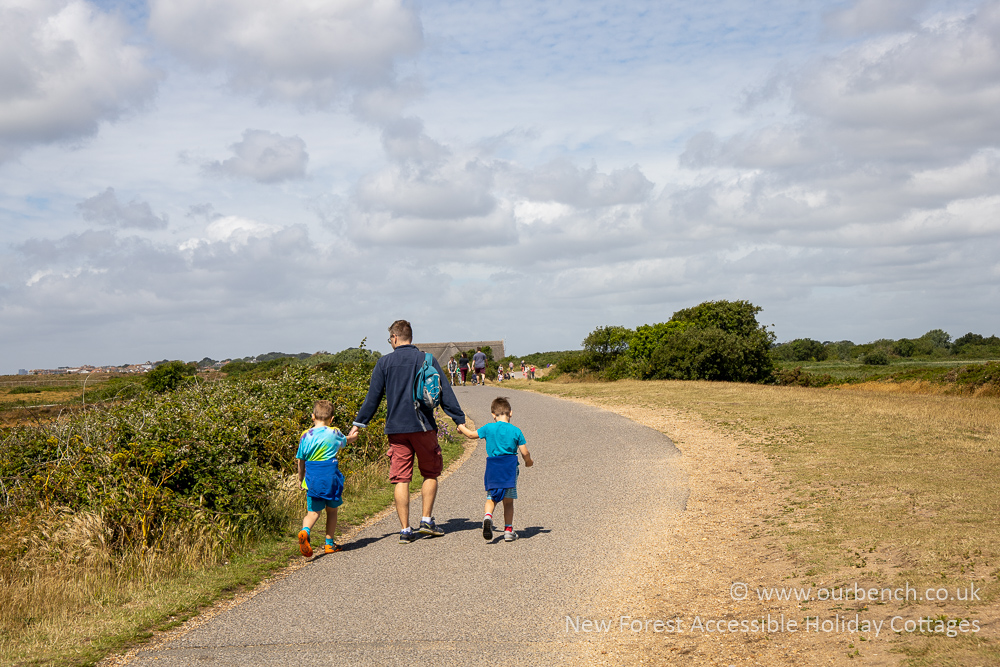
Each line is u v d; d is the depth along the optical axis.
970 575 4.65
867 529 6.23
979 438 11.23
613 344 42.75
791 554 5.83
